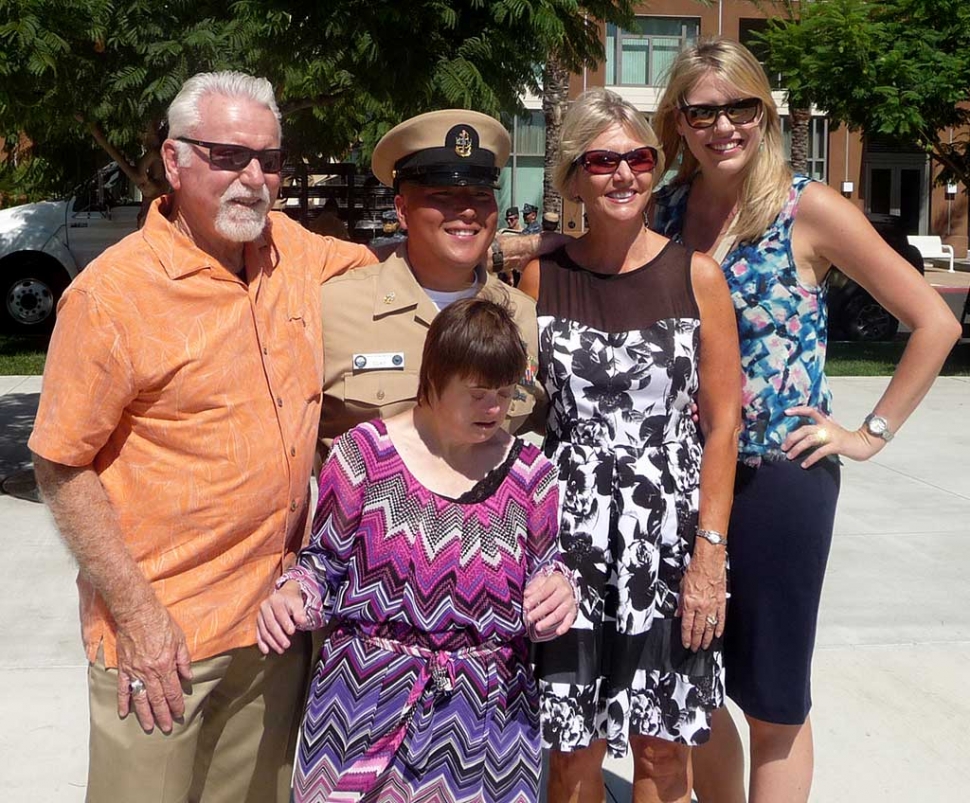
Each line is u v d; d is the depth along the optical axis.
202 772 2.63
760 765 2.92
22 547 5.72
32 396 9.94
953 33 12.52
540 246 2.81
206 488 2.31
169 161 2.33
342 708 2.24
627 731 2.56
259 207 2.34
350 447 2.32
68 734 3.78
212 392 2.29
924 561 5.73
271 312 2.43
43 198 15.91
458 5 6.00
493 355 2.16
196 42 5.57
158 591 2.33
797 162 22.06
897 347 14.17
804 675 2.78
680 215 3.02
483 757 2.24
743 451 2.76
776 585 2.74
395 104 6.03
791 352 2.75
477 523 2.28
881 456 8.09
